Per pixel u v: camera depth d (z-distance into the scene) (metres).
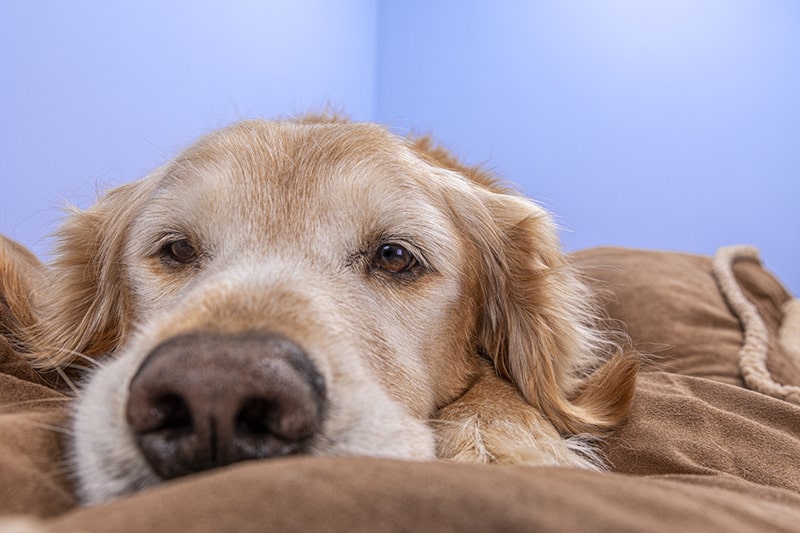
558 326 0.36
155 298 0.31
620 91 1.07
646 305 0.48
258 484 0.13
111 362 0.25
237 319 0.22
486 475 0.15
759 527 0.16
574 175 1.10
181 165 0.33
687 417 0.32
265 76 0.83
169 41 0.65
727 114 1.05
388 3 1.19
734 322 0.48
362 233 0.31
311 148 0.32
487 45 1.14
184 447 0.19
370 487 0.13
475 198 0.37
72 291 0.37
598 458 0.31
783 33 1.04
